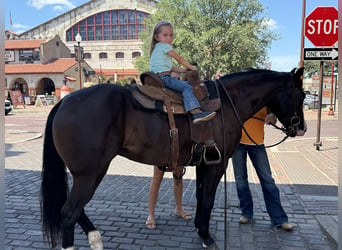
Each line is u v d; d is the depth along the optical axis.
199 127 3.19
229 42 28.16
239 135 3.53
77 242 3.71
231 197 5.22
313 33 8.66
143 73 3.26
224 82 3.58
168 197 5.28
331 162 7.83
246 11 28.73
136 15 54.94
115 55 55.69
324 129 14.79
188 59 27.38
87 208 4.77
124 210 4.70
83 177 2.89
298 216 4.43
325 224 4.03
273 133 13.67
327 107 27.41
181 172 4.26
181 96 3.23
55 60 44.78
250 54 28.52
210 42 28.05
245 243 3.69
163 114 3.10
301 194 5.33
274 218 4.06
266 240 3.76
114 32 56.06
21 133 13.10
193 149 3.24
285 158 8.31
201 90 3.24
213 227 4.12
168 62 3.41
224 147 3.35
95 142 2.84
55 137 2.91
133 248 3.59
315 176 6.50
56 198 3.10
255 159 4.10
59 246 3.57
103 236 3.87
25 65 43.19
